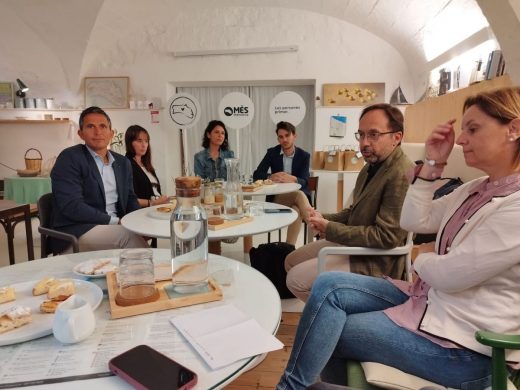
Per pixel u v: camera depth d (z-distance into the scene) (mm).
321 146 5266
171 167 5547
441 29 3820
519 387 957
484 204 1046
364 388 1011
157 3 4773
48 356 711
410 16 4020
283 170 4027
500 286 973
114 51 5230
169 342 762
